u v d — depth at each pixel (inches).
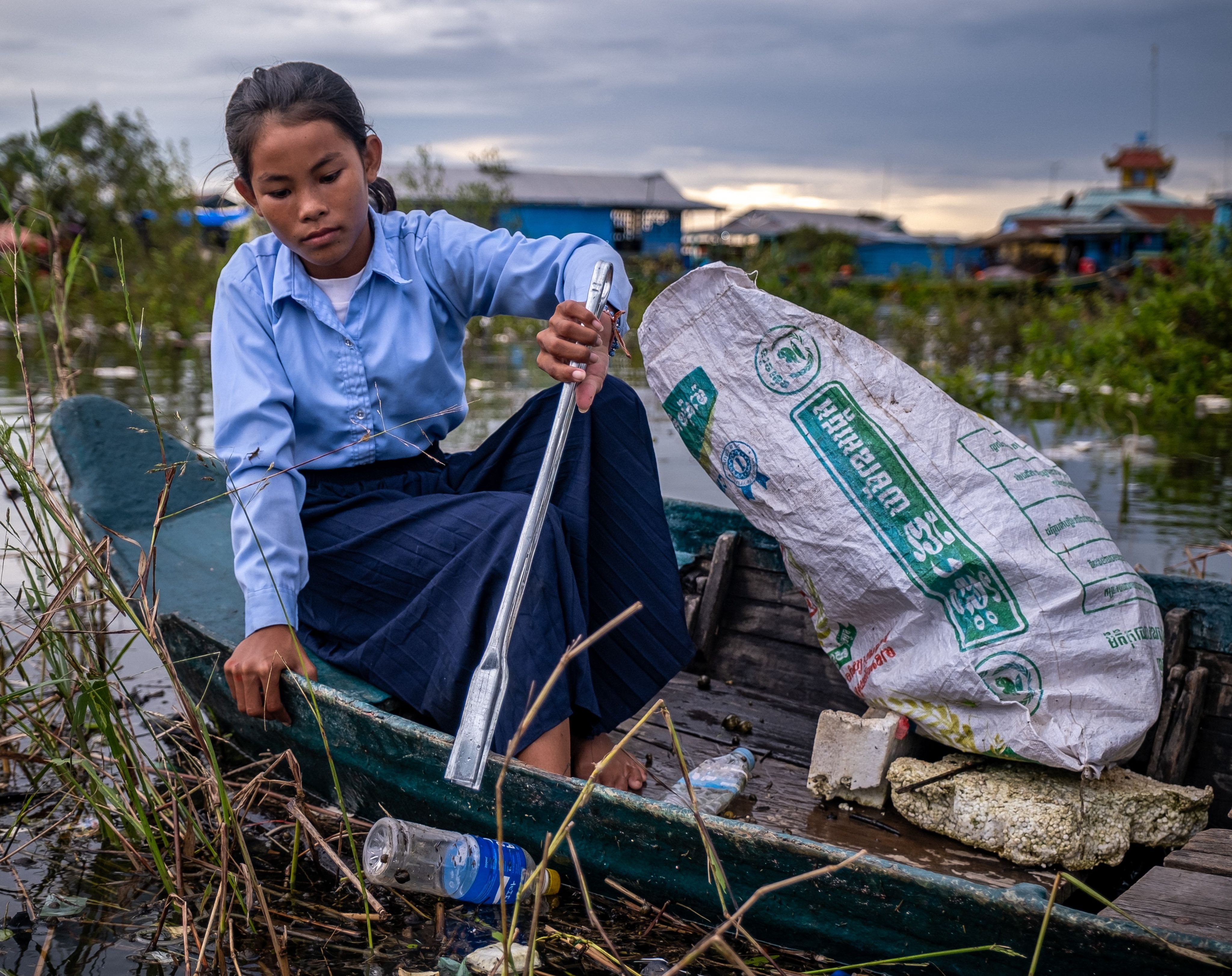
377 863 70.3
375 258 88.6
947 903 60.9
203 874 78.5
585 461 85.9
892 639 81.5
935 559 78.1
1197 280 366.6
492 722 67.1
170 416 248.1
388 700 84.9
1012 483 78.4
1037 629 75.2
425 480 92.8
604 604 86.6
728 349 85.8
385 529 85.5
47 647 87.0
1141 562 151.9
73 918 73.7
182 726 86.7
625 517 86.7
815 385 83.1
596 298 74.9
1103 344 330.0
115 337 399.5
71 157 430.0
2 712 96.5
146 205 467.8
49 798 91.6
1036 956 55.6
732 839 66.3
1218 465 222.5
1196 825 79.5
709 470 88.2
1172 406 298.7
